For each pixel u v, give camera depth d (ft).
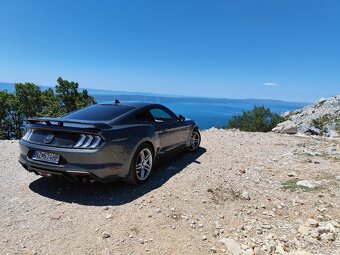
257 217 13.30
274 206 14.52
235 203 14.84
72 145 14.26
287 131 47.01
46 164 14.52
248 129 90.79
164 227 12.19
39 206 13.79
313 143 34.17
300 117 103.96
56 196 15.06
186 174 19.26
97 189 16.21
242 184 17.69
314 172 20.45
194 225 12.42
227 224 12.64
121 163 15.19
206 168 20.92
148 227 12.15
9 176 17.97
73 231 11.68
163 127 19.63
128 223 12.41
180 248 10.74
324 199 15.24
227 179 18.52
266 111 100.83
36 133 15.56
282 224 12.64
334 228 11.91
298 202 14.89
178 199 15.05
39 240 10.95
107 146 14.33
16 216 12.70
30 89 136.87
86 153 13.92
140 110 18.48
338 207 14.23
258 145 31.71
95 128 14.46
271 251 10.52
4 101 124.26
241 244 11.03
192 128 24.76
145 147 17.25
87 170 13.93
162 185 17.08
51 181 17.28
